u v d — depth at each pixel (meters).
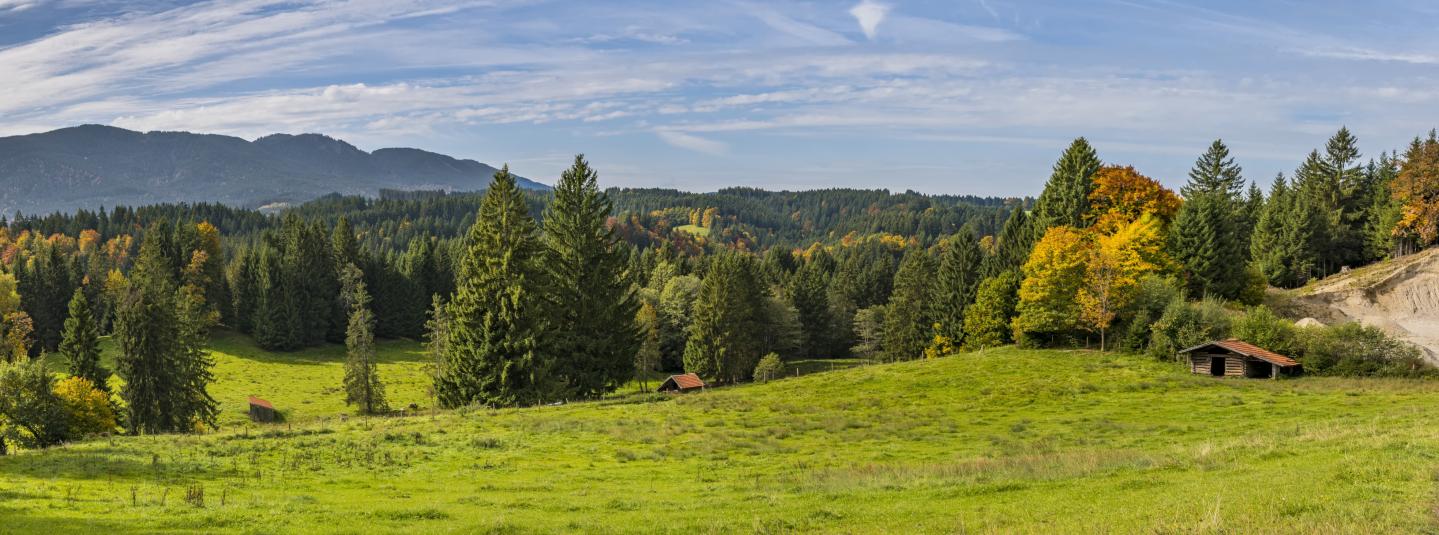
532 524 21.67
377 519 22.42
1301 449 26.38
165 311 78.19
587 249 76.75
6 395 59.22
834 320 153.75
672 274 164.12
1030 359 74.38
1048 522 18.42
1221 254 87.44
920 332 120.12
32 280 133.50
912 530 18.95
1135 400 55.19
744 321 116.25
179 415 77.56
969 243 110.06
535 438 43.00
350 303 149.00
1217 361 65.56
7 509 22.94
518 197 71.94
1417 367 58.84
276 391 108.19
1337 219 117.19
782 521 21.05
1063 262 78.44
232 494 27.27
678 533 20.19
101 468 31.53
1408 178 104.75
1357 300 92.12
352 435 42.50
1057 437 41.91
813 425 48.72
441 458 37.03
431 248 178.75
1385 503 17.02
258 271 143.88
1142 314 73.94
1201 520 16.19
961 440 42.47
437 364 101.88
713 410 56.84
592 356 75.12
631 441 42.78
